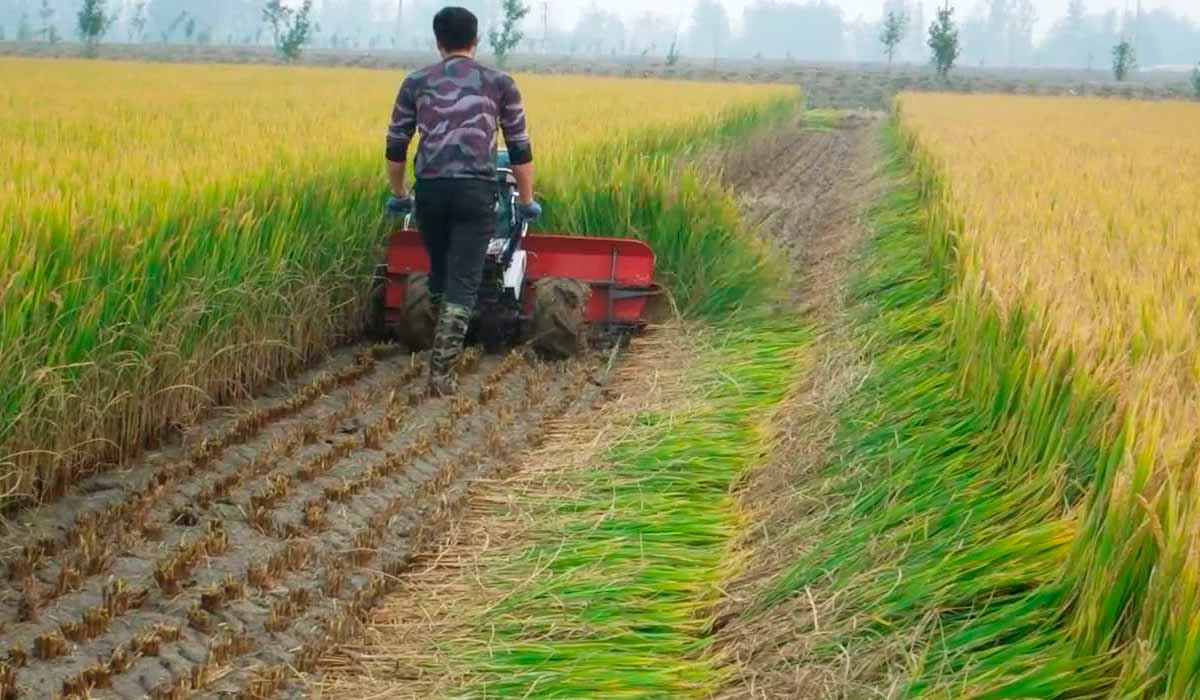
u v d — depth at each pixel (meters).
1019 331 5.32
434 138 7.50
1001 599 3.96
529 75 50.34
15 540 5.13
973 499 4.68
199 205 6.69
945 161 14.16
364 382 7.90
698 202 9.95
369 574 5.11
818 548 4.84
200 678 4.17
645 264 8.87
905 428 5.76
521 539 5.51
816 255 13.73
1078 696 3.38
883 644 3.99
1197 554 3.09
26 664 4.20
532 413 7.44
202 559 5.09
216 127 12.09
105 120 12.98
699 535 5.50
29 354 5.29
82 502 5.62
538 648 4.46
